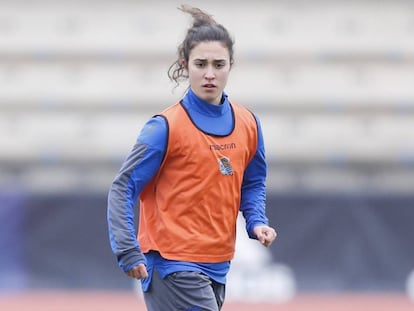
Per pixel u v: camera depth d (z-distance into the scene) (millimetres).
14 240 51438
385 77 81125
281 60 81812
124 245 15289
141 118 79250
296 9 83500
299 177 76312
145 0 84188
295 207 50375
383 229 50500
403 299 49062
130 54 82375
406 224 50562
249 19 83312
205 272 15828
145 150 15547
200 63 15797
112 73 81312
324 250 50250
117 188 15555
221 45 15836
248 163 16766
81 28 83188
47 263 51375
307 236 50250
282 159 76938
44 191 53469
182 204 15734
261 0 83812
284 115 79250
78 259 51250
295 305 47000
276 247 50000
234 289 49375
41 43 82375
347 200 50594
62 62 82062
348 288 50062
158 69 81688
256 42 82312
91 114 79438
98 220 51344
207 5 83875
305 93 80250
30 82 80750
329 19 83188
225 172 15820
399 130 78500
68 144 76750
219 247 15906
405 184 75125
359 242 50375
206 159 15695
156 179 15984
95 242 51312
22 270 51344
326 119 79125
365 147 77062
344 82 80938
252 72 81062
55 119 78812
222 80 15906
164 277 15805
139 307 45938
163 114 15797
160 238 15883
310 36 82500
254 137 16500
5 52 82000
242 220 49562
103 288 51094
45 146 76562
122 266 15398
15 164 76312
